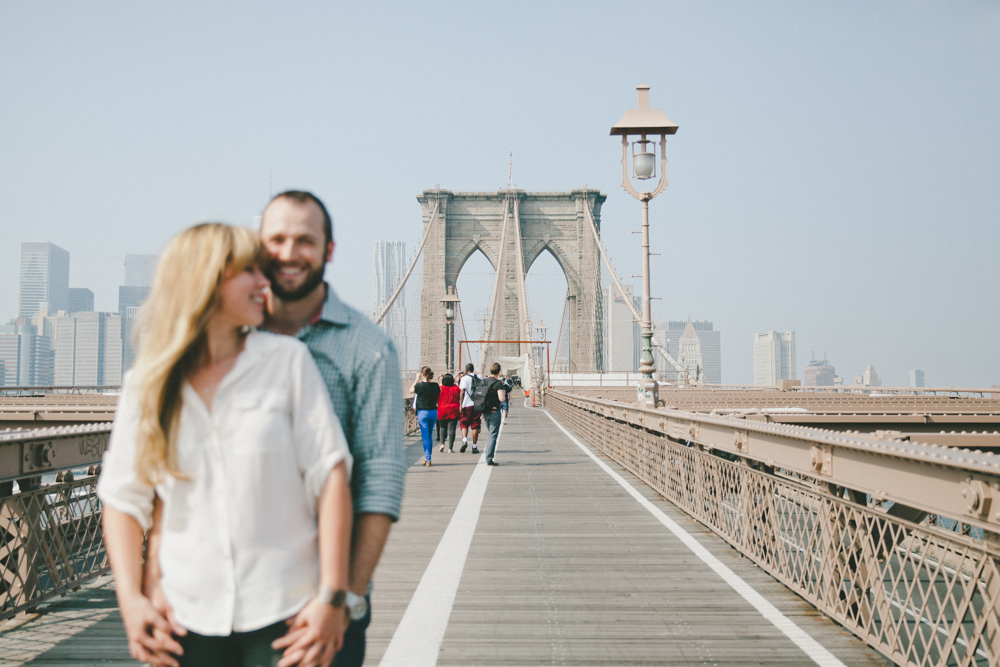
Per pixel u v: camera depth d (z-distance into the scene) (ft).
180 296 4.95
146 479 4.97
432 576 16.19
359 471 5.67
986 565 8.26
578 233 298.56
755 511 17.28
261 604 5.03
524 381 221.66
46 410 40.40
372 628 12.67
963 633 8.66
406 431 57.16
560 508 25.27
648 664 10.98
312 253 5.86
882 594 11.03
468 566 17.10
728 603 14.08
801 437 13.44
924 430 40.70
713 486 21.07
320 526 5.19
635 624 12.87
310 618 5.01
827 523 12.98
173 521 5.07
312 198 6.02
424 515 23.94
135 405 4.97
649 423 30.48
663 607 13.84
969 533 10.52
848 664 10.93
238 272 5.10
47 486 13.65
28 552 12.98
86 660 11.07
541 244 298.97
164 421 4.94
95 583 15.44
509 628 12.67
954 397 66.64
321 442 5.25
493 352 230.27
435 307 290.56
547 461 41.22
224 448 5.03
